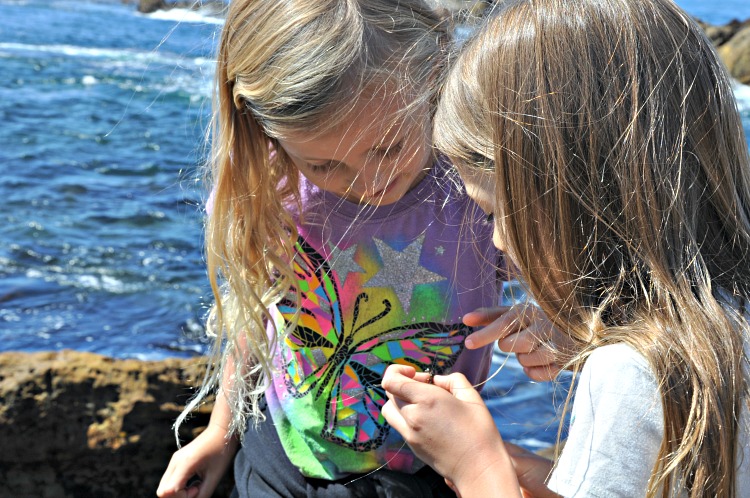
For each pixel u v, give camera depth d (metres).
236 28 1.59
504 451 1.48
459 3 1.71
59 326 4.22
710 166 1.42
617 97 1.38
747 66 16.58
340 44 1.48
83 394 2.30
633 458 1.31
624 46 1.39
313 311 1.84
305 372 1.87
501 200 1.45
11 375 2.30
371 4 1.55
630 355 1.33
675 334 1.33
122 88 11.48
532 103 1.40
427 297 1.82
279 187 1.80
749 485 1.37
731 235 1.45
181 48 14.02
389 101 1.51
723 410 1.28
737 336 1.34
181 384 2.35
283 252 1.82
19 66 12.92
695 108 1.41
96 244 5.34
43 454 2.27
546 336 1.60
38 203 6.07
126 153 7.79
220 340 1.84
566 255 1.42
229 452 2.08
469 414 1.50
